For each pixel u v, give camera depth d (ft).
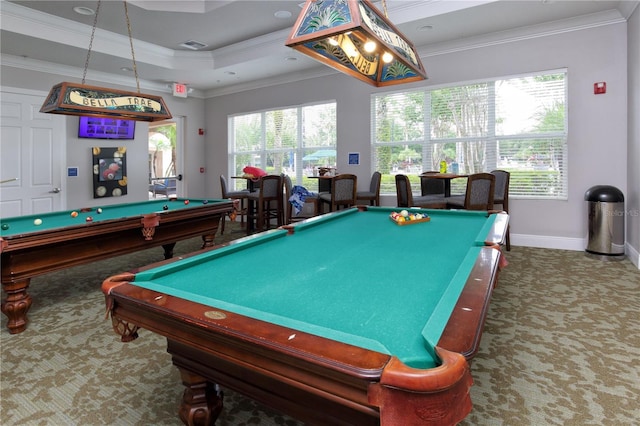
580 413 5.09
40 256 7.98
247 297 3.87
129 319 3.71
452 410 2.19
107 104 11.65
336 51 7.22
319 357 2.43
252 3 13.93
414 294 3.93
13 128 16.88
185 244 17.08
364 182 19.26
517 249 15.08
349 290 4.09
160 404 5.44
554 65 14.69
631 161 13.05
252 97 23.18
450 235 7.18
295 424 5.00
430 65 17.13
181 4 14.34
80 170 19.29
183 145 24.85
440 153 17.31
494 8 13.16
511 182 15.89
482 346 7.07
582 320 8.18
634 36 12.49
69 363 6.64
